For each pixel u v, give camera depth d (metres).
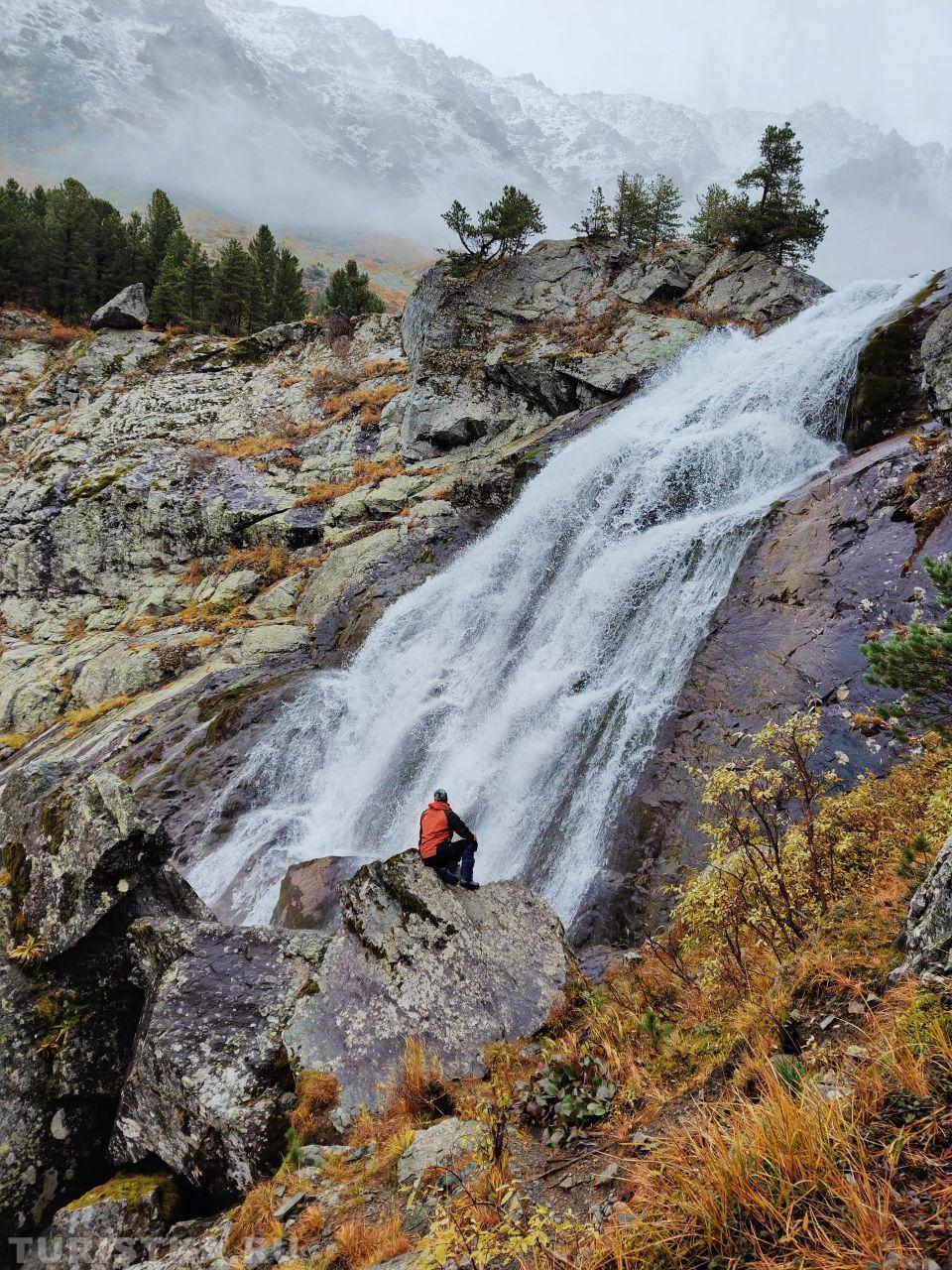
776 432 16.42
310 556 27.05
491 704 15.68
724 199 41.03
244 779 17.25
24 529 32.84
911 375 15.43
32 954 7.50
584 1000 6.54
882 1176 2.78
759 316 26.27
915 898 4.25
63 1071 7.02
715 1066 4.37
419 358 30.69
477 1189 4.08
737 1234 2.88
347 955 6.96
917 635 6.41
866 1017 3.79
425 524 24.23
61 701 25.33
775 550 13.19
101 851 7.78
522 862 12.05
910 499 11.91
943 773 6.66
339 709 18.39
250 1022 6.62
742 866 6.16
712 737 10.98
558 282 31.09
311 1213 4.62
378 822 14.87
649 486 17.64
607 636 14.88
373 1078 5.99
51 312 61.16
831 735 9.59
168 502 30.78
